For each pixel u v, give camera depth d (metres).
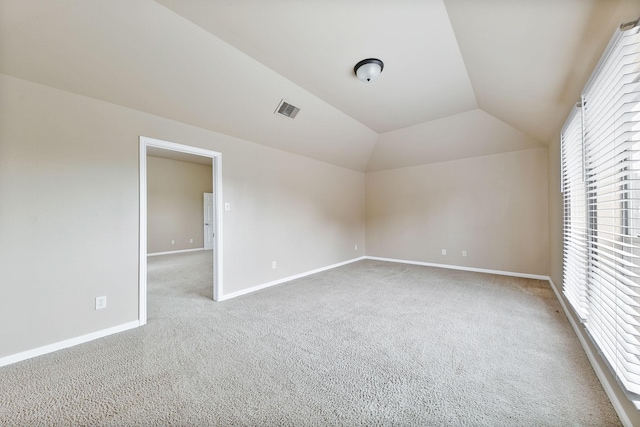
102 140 2.40
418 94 3.33
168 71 2.42
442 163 5.23
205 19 2.03
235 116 3.23
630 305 1.23
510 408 1.47
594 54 1.54
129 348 2.16
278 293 3.65
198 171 7.88
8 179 1.95
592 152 1.85
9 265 1.95
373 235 6.30
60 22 1.82
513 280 4.20
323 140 4.50
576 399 1.53
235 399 1.55
